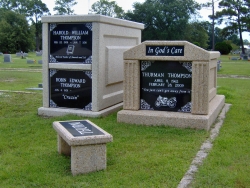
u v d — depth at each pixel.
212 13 44.00
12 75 13.38
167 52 4.78
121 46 6.21
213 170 3.13
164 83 4.93
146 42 4.84
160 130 4.53
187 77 4.80
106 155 3.41
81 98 5.50
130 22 6.37
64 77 5.56
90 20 5.27
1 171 3.18
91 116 5.32
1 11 55.22
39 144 4.02
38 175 3.07
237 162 3.37
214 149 3.75
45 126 4.82
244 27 46.28
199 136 4.27
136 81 4.96
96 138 3.08
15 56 35.50
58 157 3.53
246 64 23.81
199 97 4.71
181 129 4.58
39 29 65.88
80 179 2.98
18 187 2.87
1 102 6.74
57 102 5.64
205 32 48.66
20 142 4.08
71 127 3.42
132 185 2.85
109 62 5.66
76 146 3.04
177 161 3.39
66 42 5.48
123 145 3.91
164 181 2.94
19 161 3.45
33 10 65.38
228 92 8.07
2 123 5.02
